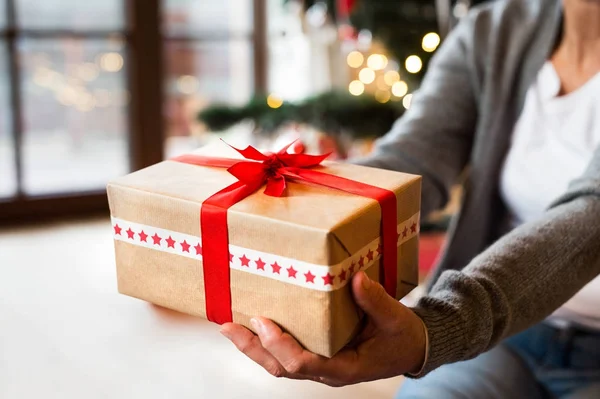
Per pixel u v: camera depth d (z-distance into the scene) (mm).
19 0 3266
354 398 2014
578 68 1208
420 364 853
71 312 2455
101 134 3586
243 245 838
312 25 3736
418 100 1322
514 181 1236
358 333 860
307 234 796
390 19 3043
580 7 1171
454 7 3055
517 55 1246
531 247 928
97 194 3531
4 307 2471
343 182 897
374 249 860
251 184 882
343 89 3396
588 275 954
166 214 878
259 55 3879
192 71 3783
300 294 815
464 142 1300
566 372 1196
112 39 3461
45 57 3383
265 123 3121
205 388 2041
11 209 3359
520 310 905
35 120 3439
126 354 2207
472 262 933
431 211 1254
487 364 1177
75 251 3010
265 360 853
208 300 877
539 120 1226
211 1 3727
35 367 2117
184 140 3871
